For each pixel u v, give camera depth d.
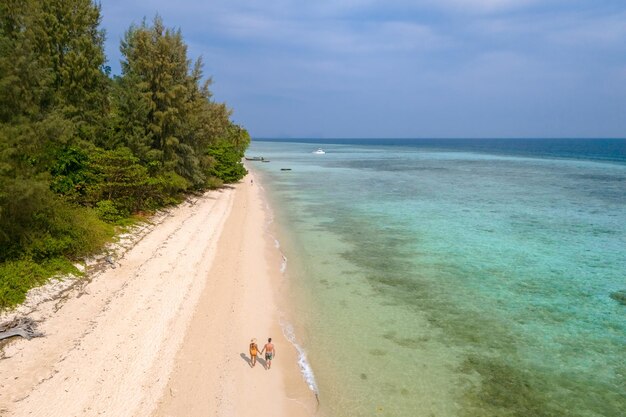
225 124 63.78
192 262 27.88
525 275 27.41
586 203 52.19
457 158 151.38
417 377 16.72
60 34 34.94
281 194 61.25
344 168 108.06
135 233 32.03
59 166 30.92
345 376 16.72
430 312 22.27
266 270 27.89
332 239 35.88
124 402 14.43
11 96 21.38
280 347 18.64
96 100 38.38
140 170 35.97
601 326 20.84
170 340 18.38
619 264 29.31
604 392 15.93
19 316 18.67
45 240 22.89
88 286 22.72
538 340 19.53
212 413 14.35
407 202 53.62
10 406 13.74
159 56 40.94
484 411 14.84
